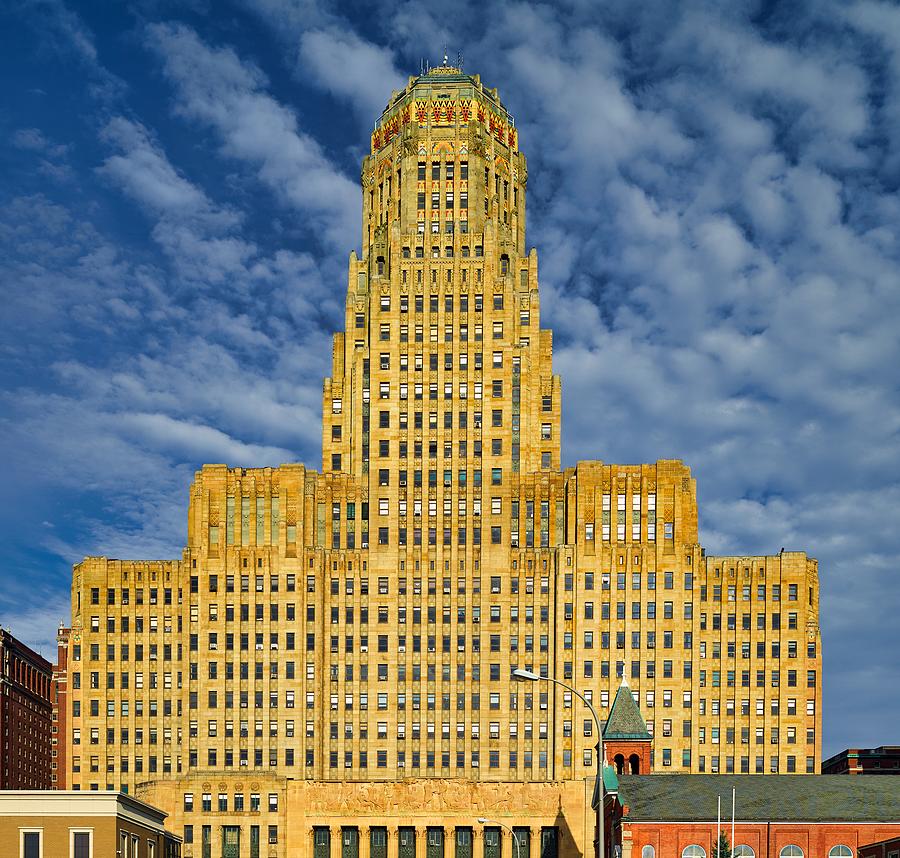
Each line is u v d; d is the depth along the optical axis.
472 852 186.62
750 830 137.88
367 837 188.75
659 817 139.12
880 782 146.00
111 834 136.75
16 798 136.50
